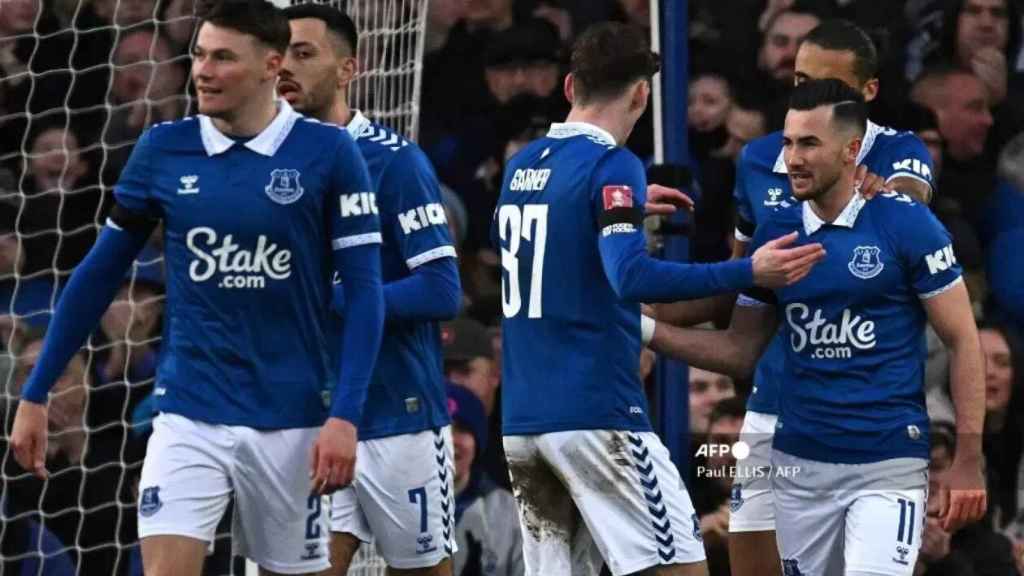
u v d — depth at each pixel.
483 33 31.11
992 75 30.91
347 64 20.28
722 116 30.55
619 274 17.58
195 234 16.66
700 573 18.69
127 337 26.67
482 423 26.78
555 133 18.81
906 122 30.94
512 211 18.89
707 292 17.41
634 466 18.36
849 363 18.95
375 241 17.00
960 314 18.58
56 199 29.28
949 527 18.84
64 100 29.94
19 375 27.20
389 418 20.48
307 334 17.03
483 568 26.36
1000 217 30.16
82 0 30.11
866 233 18.73
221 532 27.20
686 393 22.28
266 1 16.70
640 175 18.19
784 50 30.73
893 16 31.22
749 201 21.84
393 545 20.84
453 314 20.12
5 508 26.31
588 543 19.55
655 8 22.84
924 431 18.94
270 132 16.78
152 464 16.70
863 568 18.66
